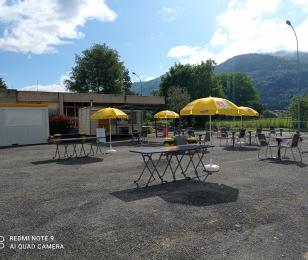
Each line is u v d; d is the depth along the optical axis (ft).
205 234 14.29
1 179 28.07
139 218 16.56
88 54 193.16
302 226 15.07
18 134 64.64
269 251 12.49
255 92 287.69
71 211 18.04
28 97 93.66
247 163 34.32
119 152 47.65
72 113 105.50
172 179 26.22
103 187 23.86
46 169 33.04
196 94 203.72
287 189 22.29
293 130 99.60
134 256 12.32
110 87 191.52
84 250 12.94
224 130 61.98
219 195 20.81
